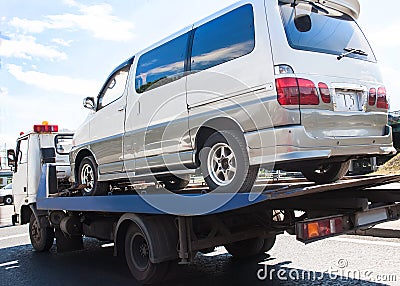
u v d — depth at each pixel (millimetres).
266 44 4215
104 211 5738
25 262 7258
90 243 8922
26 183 8539
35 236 8258
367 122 4570
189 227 4730
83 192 7070
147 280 5078
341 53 4605
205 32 4914
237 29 4535
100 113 6594
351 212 4211
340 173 5203
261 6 4340
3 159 9391
